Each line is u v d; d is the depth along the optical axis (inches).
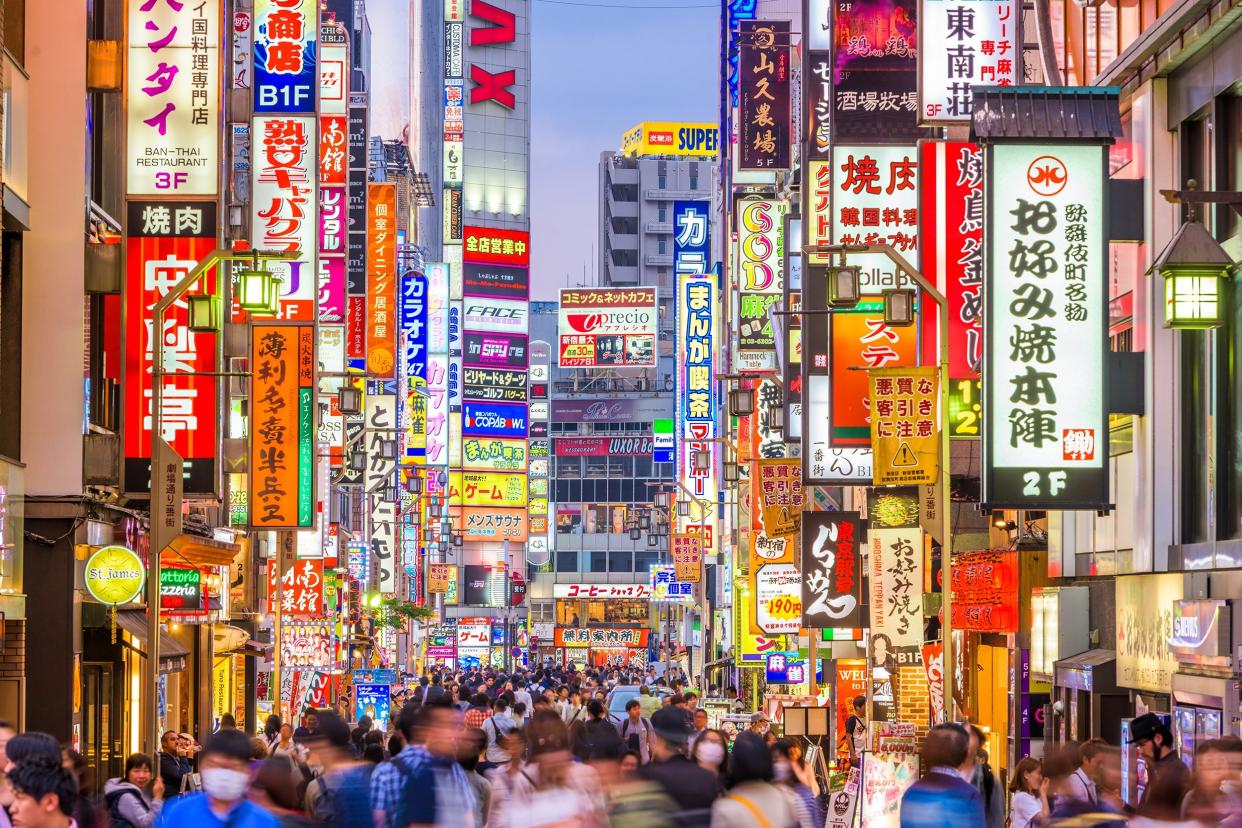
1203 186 1151.0
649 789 590.6
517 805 609.9
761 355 2524.6
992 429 1077.1
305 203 1781.5
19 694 1295.5
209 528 1720.0
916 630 1266.0
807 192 1793.8
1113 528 1331.2
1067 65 1411.2
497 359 5664.4
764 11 3021.7
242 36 1856.5
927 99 1357.0
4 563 1255.5
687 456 4074.8
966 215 1354.6
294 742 1016.9
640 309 6924.2
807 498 2159.2
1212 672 1042.1
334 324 2247.8
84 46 1411.2
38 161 1397.6
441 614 5374.0
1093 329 1079.0
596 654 7086.6
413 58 4685.0
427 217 5260.8
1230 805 479.8
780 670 2373.3
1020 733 1542.8
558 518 7337.6
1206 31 1089.4
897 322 1161.4
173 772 1104.8
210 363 1425.9
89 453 1380.4
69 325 1385.3
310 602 2265.0
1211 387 1132.5
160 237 1421.0
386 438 3014.3
